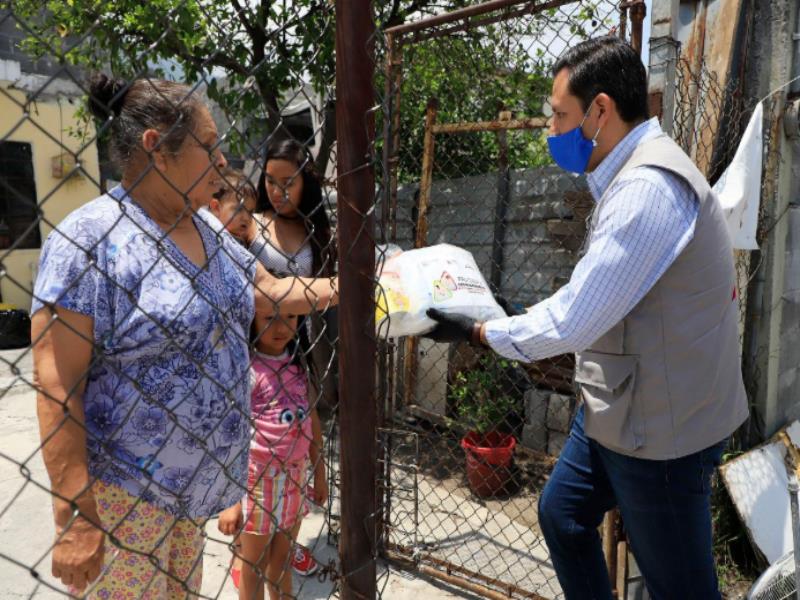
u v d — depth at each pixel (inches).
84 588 42.3
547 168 147.2
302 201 81.6
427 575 100.4
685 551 61.3
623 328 59.1
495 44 116.2
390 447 104.1
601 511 70.8
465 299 66.9
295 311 59.2
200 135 41.8
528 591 95.0
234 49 122.6
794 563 70.8
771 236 110.0
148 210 44.7
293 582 96.1
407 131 147.6
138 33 117.5
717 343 57.8
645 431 59.1
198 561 53.2
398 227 180.4
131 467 45.3
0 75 253.4
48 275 40.1
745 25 108.7
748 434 115.2
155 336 43.6
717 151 108.8
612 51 59.6
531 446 144.9
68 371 40.3
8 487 126.6
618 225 54.6
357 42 40.2
